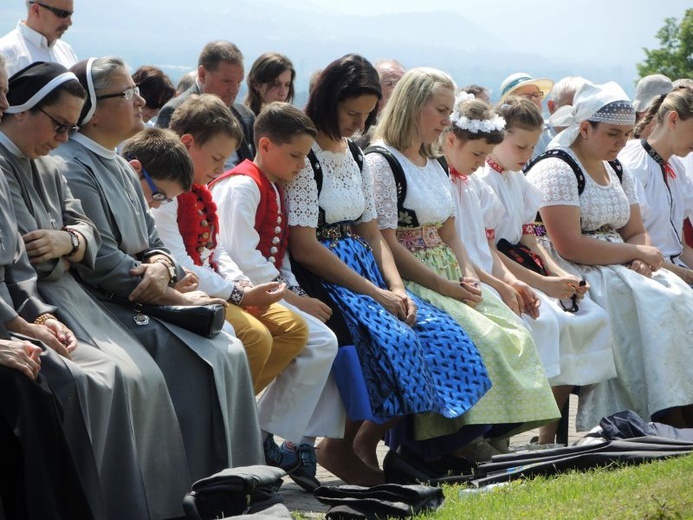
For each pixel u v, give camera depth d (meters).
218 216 7.38
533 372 8.11
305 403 7.13
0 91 5.58
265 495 5.55
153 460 5.75
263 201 7.48
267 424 7.13
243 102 10.48
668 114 10.61
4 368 4.95
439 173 8.62
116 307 6.29
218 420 6.14
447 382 7.68
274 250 7.56
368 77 7.78
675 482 5.71
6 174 5.84
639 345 9.43
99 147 6.52
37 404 4.94
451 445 7.83
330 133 7.79
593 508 5.29
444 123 8.38
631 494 5.54
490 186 9.25
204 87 9.98
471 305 8.39
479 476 7.11
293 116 7.42
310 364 7.12
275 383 7.20
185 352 6.17
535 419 7.95
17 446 4.95
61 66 5.98
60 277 5.96
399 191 8.32
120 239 6.46
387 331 7.43
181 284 6.66
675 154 10.70
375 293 7.71
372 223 8.19
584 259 9.58
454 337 7.84
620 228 10.28
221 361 6.22
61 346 5.43
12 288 5.63
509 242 9.37
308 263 7.67
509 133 9.26
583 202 9.71
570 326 9.00
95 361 5.54
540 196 9.54
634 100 12.56
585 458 6.75
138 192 6.74
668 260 10.65
